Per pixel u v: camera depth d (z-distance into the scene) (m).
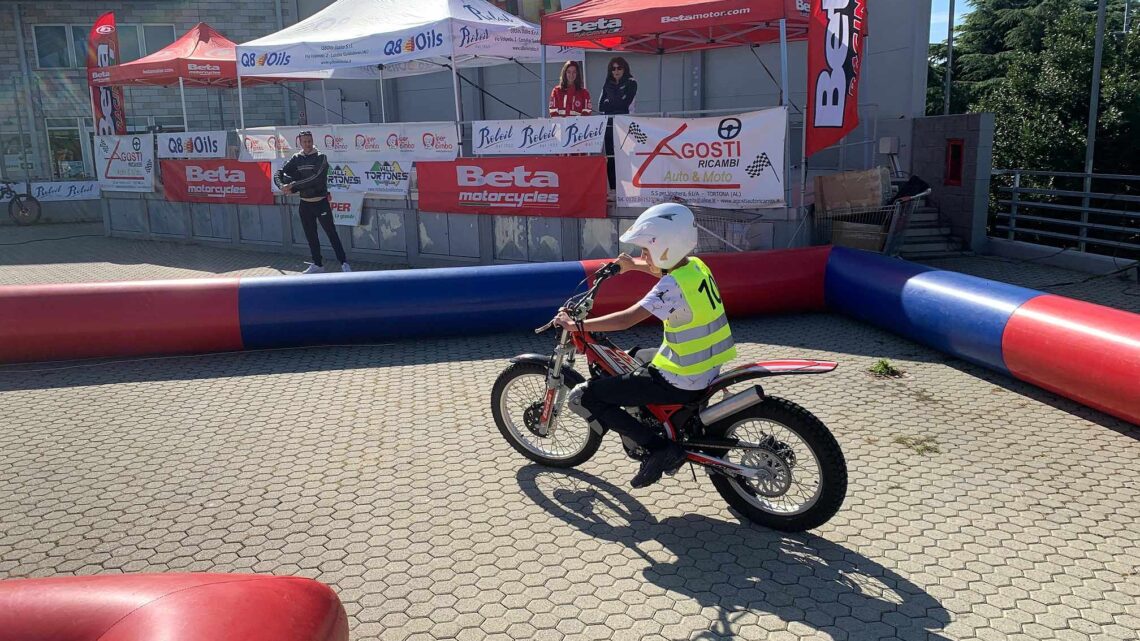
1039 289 9.30
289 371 7.09
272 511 4.46
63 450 5.38
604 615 3.44
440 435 5.48
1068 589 3.57
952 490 4.51
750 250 9.30
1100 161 16.34
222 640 2.16
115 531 4.27
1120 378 5.05
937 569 3.74
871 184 9.57
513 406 5.56
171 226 15.42
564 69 10.91
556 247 10.73
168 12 22.19
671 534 4.11
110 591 2.44
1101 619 3.35
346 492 4.66
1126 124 15.91
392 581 3.74
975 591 3.56
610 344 4.52
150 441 5.51
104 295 7.38
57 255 14.30
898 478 4.66
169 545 4.12
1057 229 15.86
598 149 9.98
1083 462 4.84
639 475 4.08
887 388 6.20
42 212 20.64
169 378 6.95
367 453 5.21
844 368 6.70
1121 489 4.50
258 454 5.24
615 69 10.84
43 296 7.30
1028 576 3.67
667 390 3.97
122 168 15.96
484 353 7.48
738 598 3.54
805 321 8.28
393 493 4.64
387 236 12.38
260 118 22.31
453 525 4.25
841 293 8.05
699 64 15.82
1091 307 5.75
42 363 7.43
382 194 12.16
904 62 13.12
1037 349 5.69
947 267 10.69
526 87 17.80
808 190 10.79
